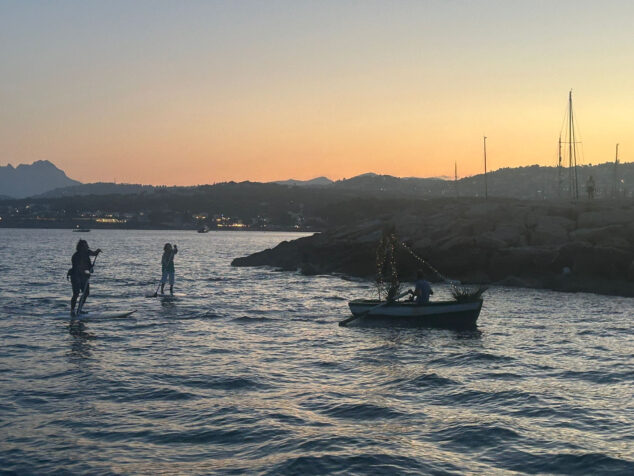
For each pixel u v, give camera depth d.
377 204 153.12
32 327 20.08
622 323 22.83
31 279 40.47
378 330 21.00
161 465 8.10
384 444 8.94
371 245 49.53
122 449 8.73
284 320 23.20
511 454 8.52
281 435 9.36
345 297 32.56
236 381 12.88
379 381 13.06
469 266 43.19
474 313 21.17
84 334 18.88
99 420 10.09
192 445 8.91
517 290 36.97
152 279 42.88
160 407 10.88
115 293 32.47
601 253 37.84
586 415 10.47
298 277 47.53
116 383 12.57
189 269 56.56
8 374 13.30
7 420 10.02
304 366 14.62
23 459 8.27
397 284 23.94
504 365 14.87
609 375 13.69
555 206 48.81
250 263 62.78
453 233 46.56
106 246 124.31
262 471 7.89
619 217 43.75
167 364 14.62
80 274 22.86
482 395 11.85
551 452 8.59
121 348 16.64
